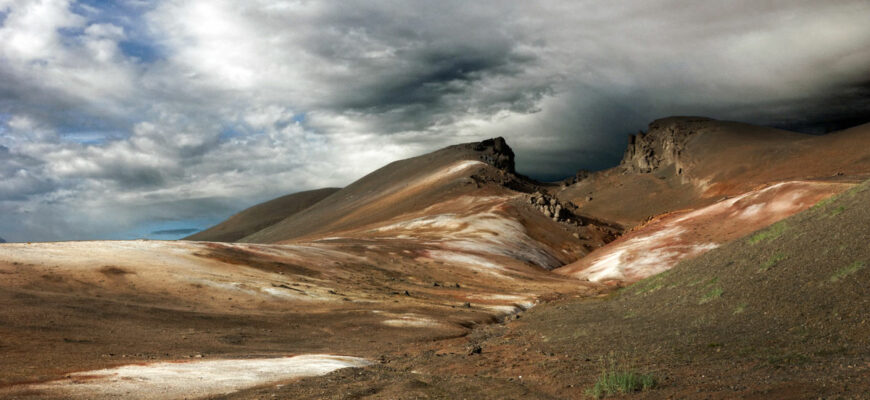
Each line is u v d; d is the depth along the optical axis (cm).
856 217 2127
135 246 5306
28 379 1706
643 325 2406
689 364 1554
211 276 4603
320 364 2267
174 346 2639
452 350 2730
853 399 937
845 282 1684
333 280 5688
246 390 1711
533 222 13562
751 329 1759
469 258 8831
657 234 8444
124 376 1822
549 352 2242
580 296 5859
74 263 4275
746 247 2805
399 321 3772
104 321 2991
